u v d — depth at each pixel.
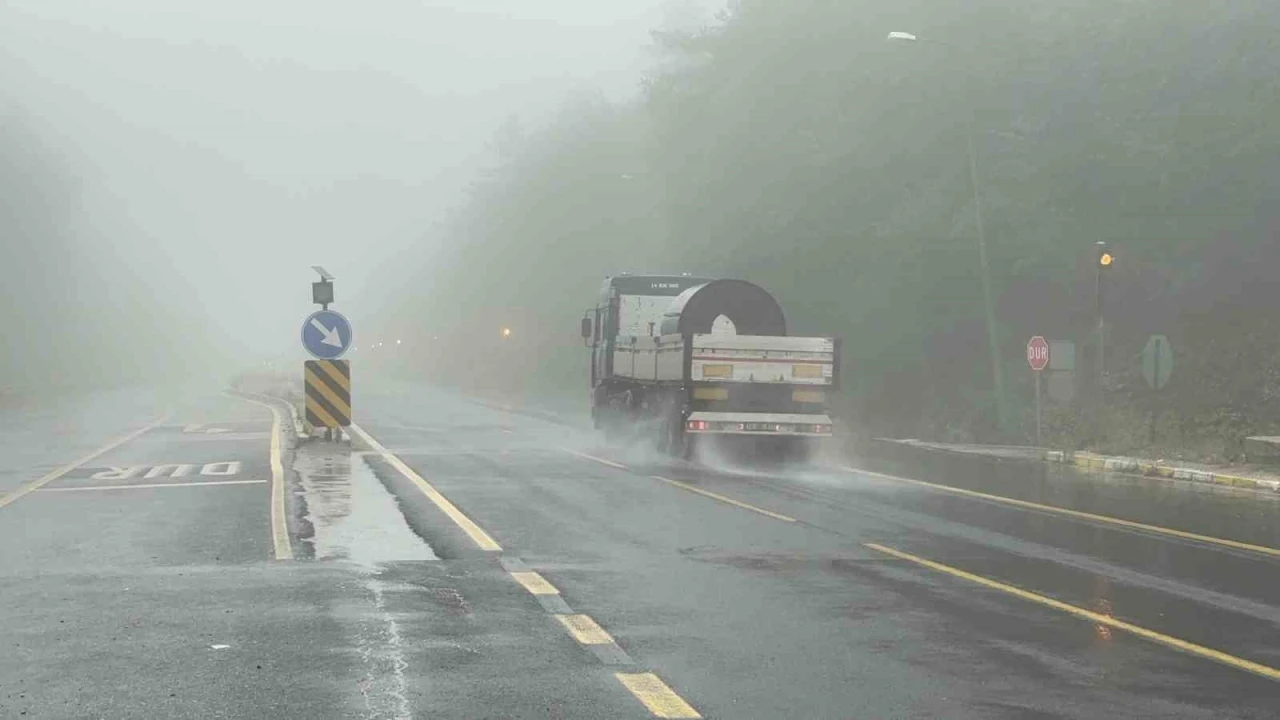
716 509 20.42
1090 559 15.62
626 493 22.69
